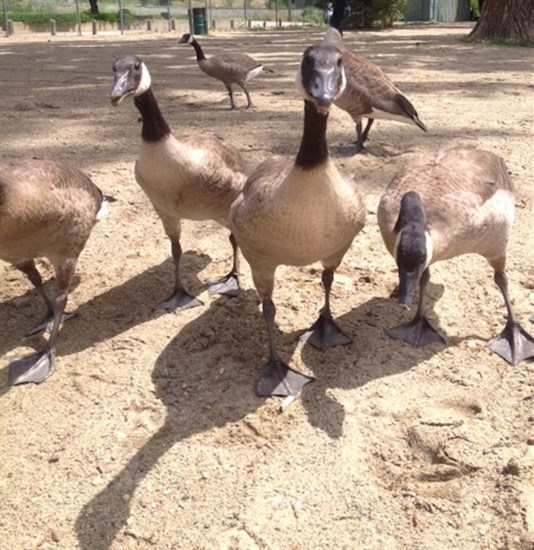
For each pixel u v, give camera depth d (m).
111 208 2.10
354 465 1.10
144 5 14.51
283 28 11.70
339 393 1.27
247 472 1.10
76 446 1.17
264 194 1.16
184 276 1.74
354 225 1.22
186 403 1.26
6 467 1.13
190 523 1.01
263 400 1.26
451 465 1.09
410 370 1.33
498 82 4.08
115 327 1.53
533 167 2.34
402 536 0.98
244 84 3.34
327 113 1.07
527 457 1.08
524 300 1.55
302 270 1.73
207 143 1.55
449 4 14.04
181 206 1.51
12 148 2.70
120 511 1.04
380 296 1.60
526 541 0.95
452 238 1.24
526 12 6.45
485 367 1.32
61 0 14.08
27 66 5.34
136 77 1.39
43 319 1.57
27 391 1.32
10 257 1.38
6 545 1.00
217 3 16.34
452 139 2.71
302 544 0.97
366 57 5.47
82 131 2.97
